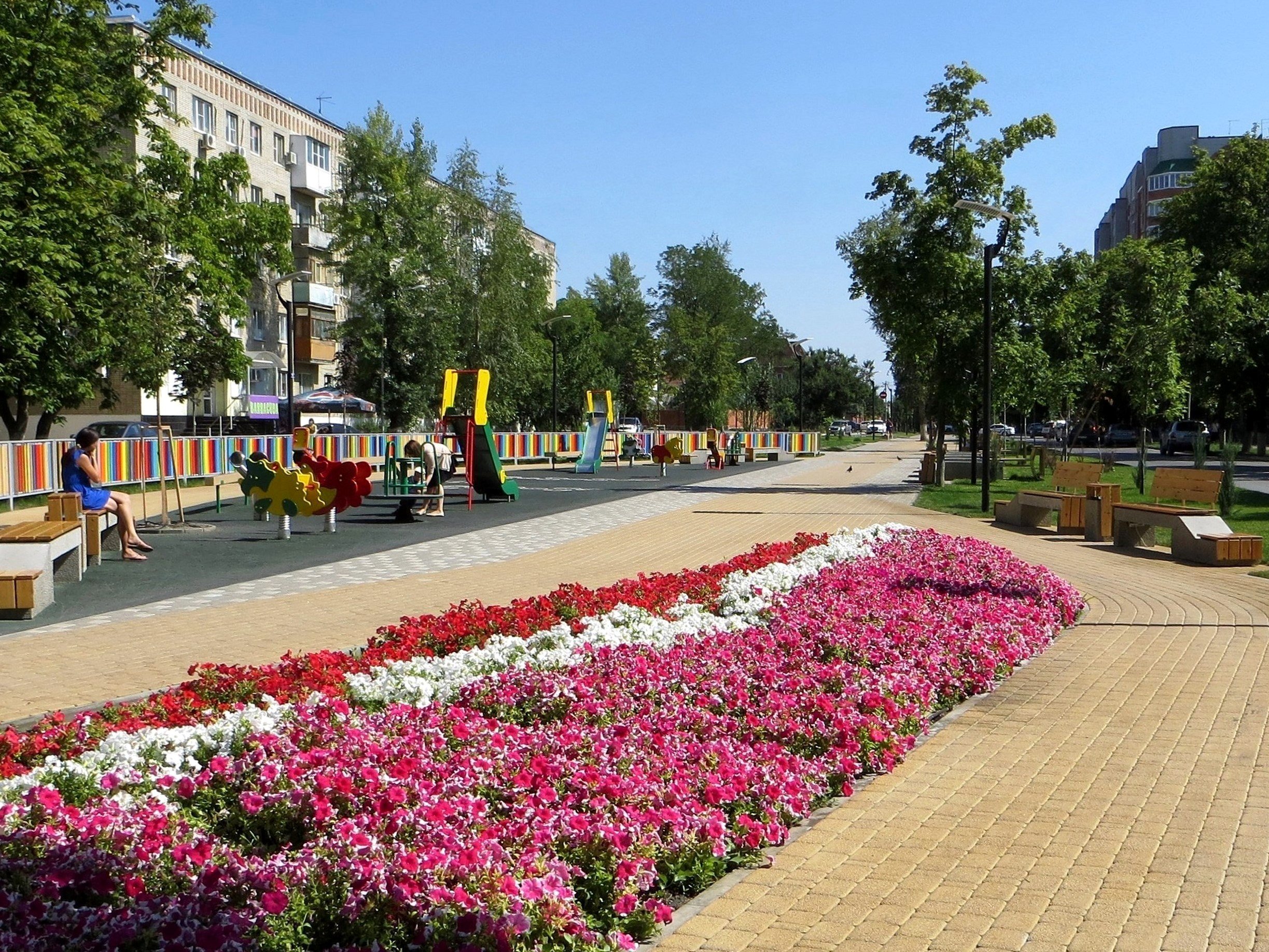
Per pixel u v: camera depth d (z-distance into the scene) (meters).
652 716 6.80
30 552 12.17
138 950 3.70
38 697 8.24
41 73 29.59
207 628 11.11
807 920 4.62
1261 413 67.62
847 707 6.92
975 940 4.42
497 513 25.38
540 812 4.86
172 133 56.12
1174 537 17.53
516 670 7.71
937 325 33.97
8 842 4.38
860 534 17.39
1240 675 9.37
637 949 4.28
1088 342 37.84
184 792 5.11
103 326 29.17
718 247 122.88
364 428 54.31
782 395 122.06
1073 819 5.88
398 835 4.55
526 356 67.31
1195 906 4.75
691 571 13.67
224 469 34.19
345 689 7.50
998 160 33.81
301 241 68.44
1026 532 21.88
